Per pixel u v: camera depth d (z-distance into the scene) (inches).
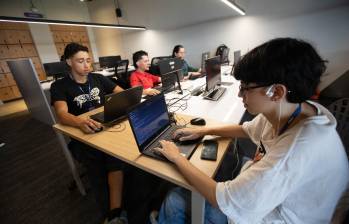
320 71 19.3
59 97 62.2
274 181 19.5
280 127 23.8
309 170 20.1
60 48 268.2
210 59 76.4
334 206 23.3
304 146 19.2
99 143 43.8
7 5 216.5
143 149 37.1
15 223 57.0
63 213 58.9
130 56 281.1
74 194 65.8
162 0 220.2
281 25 165.0
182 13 213.5
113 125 53.1
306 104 23.0
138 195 59.7
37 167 85.0
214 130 40.2
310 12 150.0
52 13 253.6
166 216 37.3
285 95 20.4
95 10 283.4
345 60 144.0
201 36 211.2
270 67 19.0
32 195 67.5
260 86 20.7
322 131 19.9
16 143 110.4
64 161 87.7
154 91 85.2
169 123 46.9
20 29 228.7
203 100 72.0
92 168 59.3
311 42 20.0
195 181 26.7
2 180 77.4
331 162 20.7
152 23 239.8
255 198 20.1
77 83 67.1
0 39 214.8
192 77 129.7
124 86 145.8
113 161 54.7
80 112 67.8
